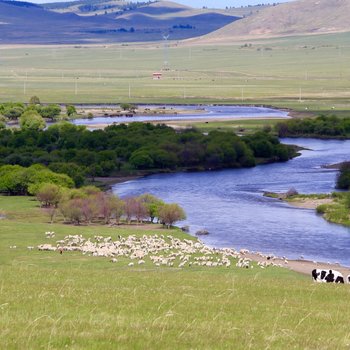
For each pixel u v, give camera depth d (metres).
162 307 72.88
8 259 161.50
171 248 184.38
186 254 174.25
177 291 86.25
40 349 54.28
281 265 169.00
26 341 55.81
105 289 85.38
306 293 90.75
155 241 193.38
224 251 182.50
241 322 67.50
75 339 56.94
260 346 57.88
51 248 179.00
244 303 79.19
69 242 190.12
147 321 64.69
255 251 190.38
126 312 69.56
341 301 85.50
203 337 59.38
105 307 71.75
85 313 67.94
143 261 160.00
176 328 62.00
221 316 69.94
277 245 198.88
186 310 72.25
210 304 76.50
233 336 60.44
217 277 110.94
